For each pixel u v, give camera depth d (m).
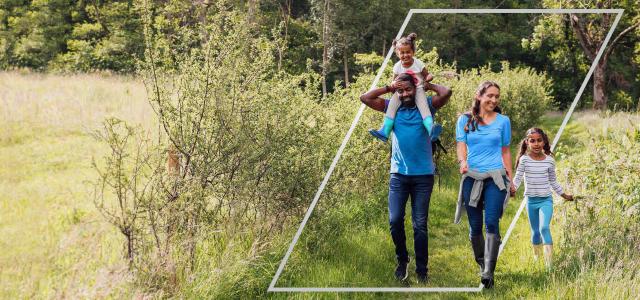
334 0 30.41
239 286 4.56
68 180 8.45
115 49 31.70
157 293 4.19
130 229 4.52
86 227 5.47
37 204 7.27
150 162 5.05
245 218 5.22
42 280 4.92
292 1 39.03
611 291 4.25
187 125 4.87
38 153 9.97
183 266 4.49
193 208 4.63
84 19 37.28
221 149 4.95
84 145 10.45
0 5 38.50
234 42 5.12
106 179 4.69
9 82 16.77
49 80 18.31
